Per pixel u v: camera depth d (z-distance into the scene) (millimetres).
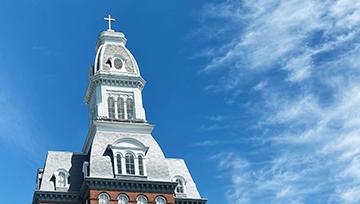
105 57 94375
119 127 88188
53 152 88062
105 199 80375
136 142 85938
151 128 89312
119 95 91875
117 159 83750
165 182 83375
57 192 82125
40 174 86938
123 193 81375
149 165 84812
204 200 87062
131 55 96188
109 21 99375
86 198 80750
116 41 97312
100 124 87562
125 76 92875
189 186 88750
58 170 85438
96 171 81750
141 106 91625
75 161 87500
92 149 84375
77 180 84938
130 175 82750
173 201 82938
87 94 95688
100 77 91750
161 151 87312
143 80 94000
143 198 82000
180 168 91188
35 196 81812
